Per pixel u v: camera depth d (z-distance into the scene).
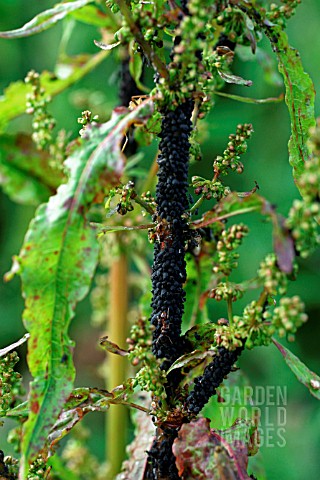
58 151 0.48
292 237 0.32
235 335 0.34
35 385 0.33
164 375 0.34
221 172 0.36
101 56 0.52
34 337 0.33
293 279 0.32
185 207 0.35
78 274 0.33
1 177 0.52
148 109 0.34
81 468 0.52
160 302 0.35
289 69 0.37
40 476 0.37
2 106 0.51
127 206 0.36
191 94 0.34
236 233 0.34
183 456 0.34
